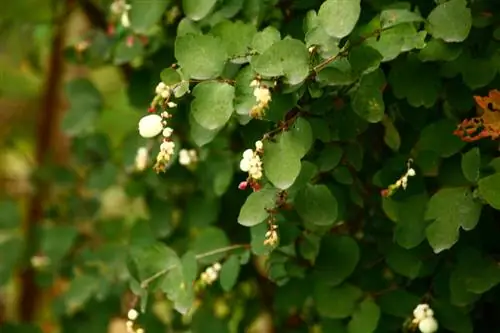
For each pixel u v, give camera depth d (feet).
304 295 2.62
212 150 2.68
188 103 2.63
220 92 2.25
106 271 2.96
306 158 2.42
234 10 2.44
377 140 2.53
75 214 3.16
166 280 2.50
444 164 2.42
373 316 2.44
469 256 2.37
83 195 3.29
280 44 2.19
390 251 2.47
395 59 2.38
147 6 2.53
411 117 2.46
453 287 2.38
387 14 2.31
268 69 2.19
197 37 2.27
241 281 2.84
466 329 2.41
